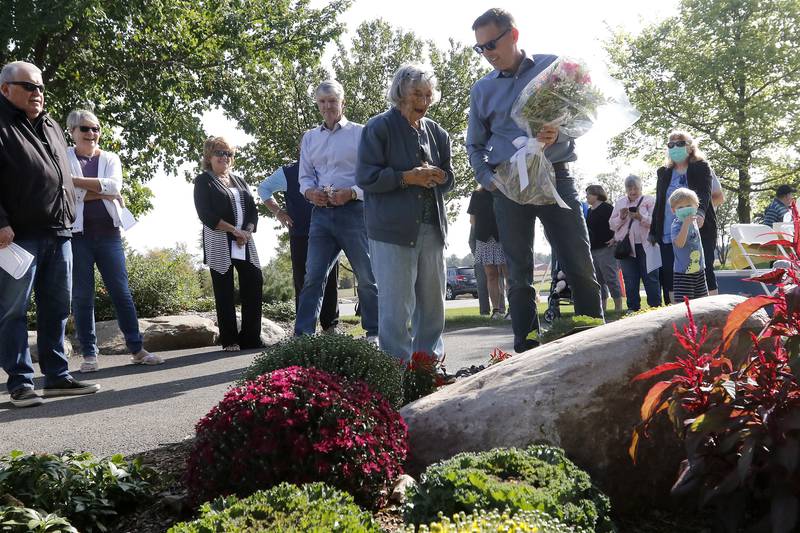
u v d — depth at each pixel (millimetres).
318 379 3086
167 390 6387
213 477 2859
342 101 7230
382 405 3156
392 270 5133
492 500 2344
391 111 5211
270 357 3934
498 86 5238
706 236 8609
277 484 2812
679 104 33969
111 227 7914
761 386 2354
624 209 10453
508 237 5395
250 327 9555
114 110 19750
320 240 7281
